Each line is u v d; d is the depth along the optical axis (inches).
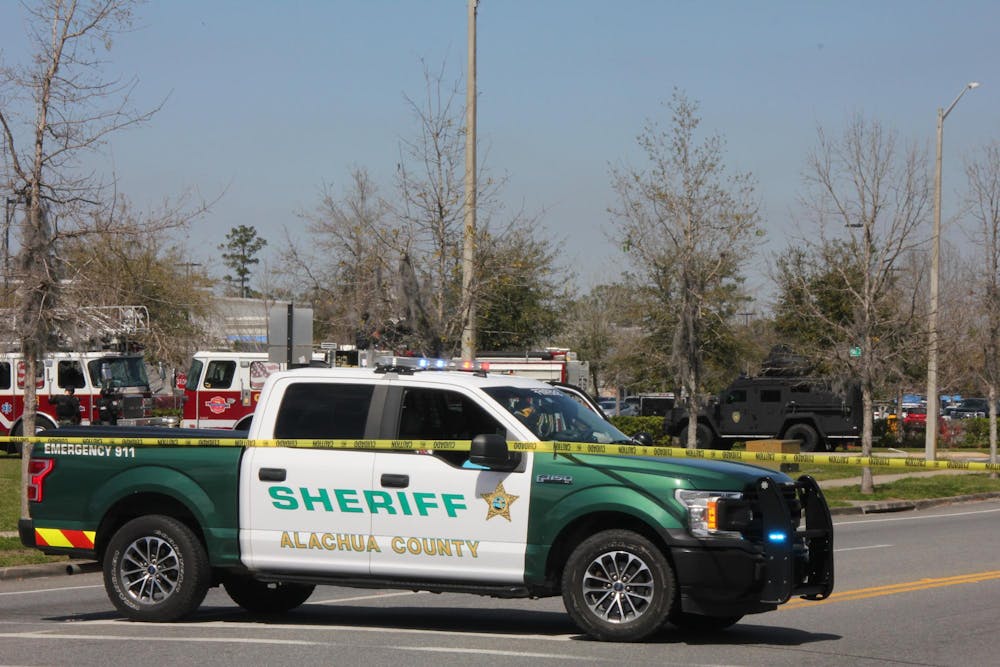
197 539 697.6
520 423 652.7
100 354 2169.0
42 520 727.1
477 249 1427.2
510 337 2603.3
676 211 1854.1
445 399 669.9
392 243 1446.9
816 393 2519.7
